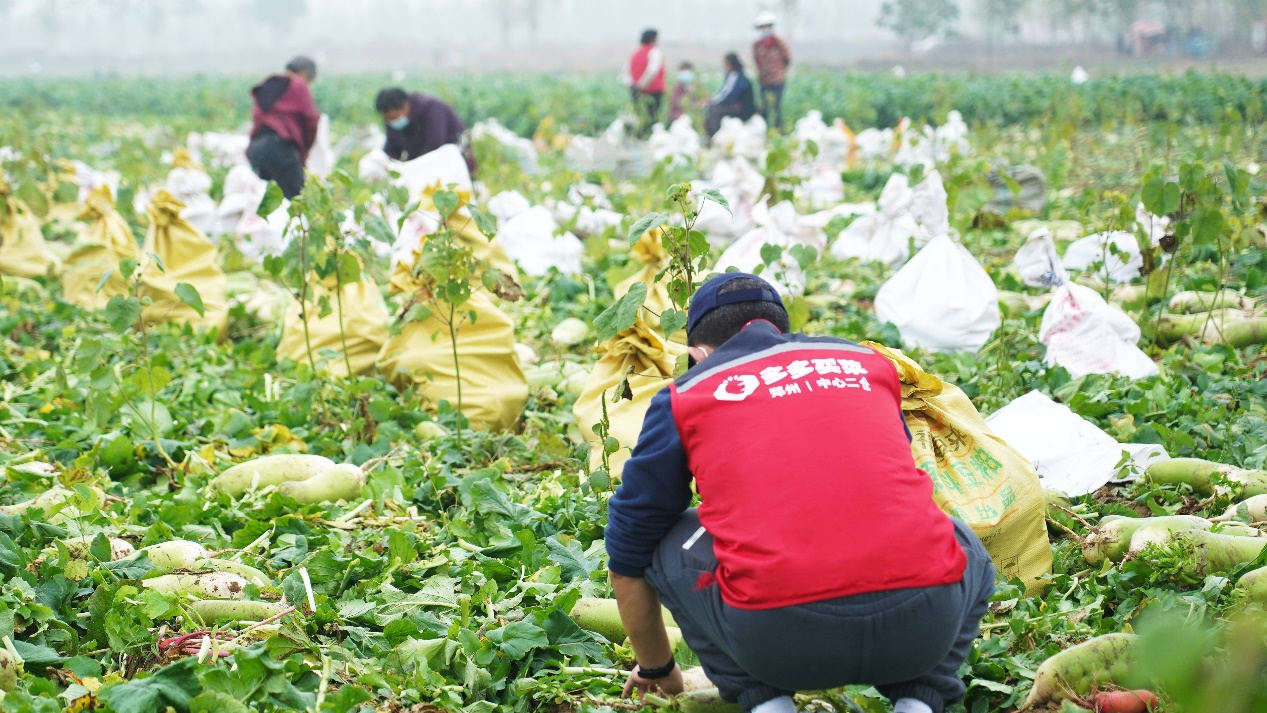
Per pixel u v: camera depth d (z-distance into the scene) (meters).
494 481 5.16
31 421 5.97
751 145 17.05
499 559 4.37
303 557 4.44
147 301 5.43
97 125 27.36
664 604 3.05
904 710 2.91
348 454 5.72
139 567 4.07
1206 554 3.74
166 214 8.12
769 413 2.82
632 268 7.99
